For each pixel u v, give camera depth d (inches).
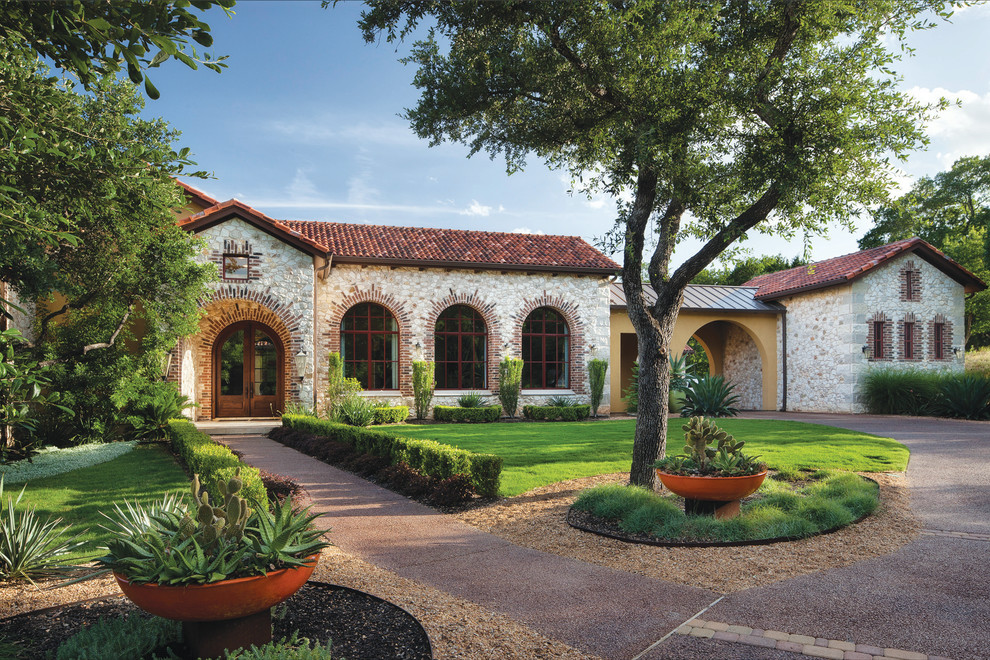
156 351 503.8
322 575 189.2
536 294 814.5
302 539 137.0
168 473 358.0
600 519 255.8
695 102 272.8
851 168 283.6
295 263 641.0
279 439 560.7
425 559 213.0
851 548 217.3
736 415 797.2
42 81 228.8
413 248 775.7
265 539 126.4
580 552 218.7
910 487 323.3
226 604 118.5
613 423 706.2
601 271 826.2
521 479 344.8
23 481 336.8
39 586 179.0
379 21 293.3
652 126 274.5
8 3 127.4
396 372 765.3
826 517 242.8
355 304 740.0
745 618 157.0
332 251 709.9
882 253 838.5
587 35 288.2
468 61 321.7
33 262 315.3
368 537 243.1
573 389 826.8
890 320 832.9
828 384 853.2
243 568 121.5
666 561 205.5
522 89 314.3
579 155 355.9
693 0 281.0
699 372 1465.3
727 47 289.1
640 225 320.8
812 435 530.0
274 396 739.4
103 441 505.4
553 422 725.9
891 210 303.1
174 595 115.1
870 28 278.2
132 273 432.5
